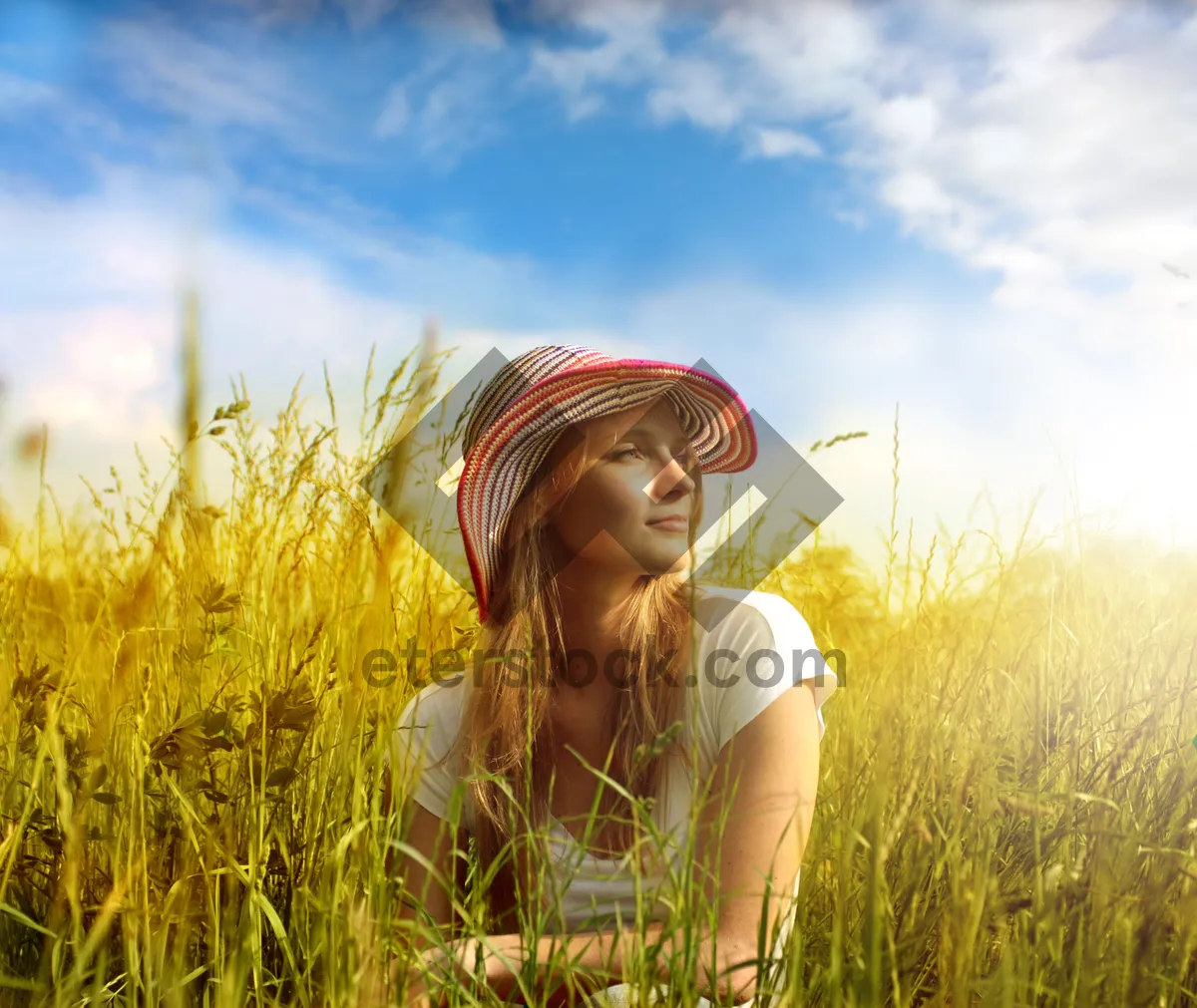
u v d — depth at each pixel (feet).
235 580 8.21
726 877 5.24
